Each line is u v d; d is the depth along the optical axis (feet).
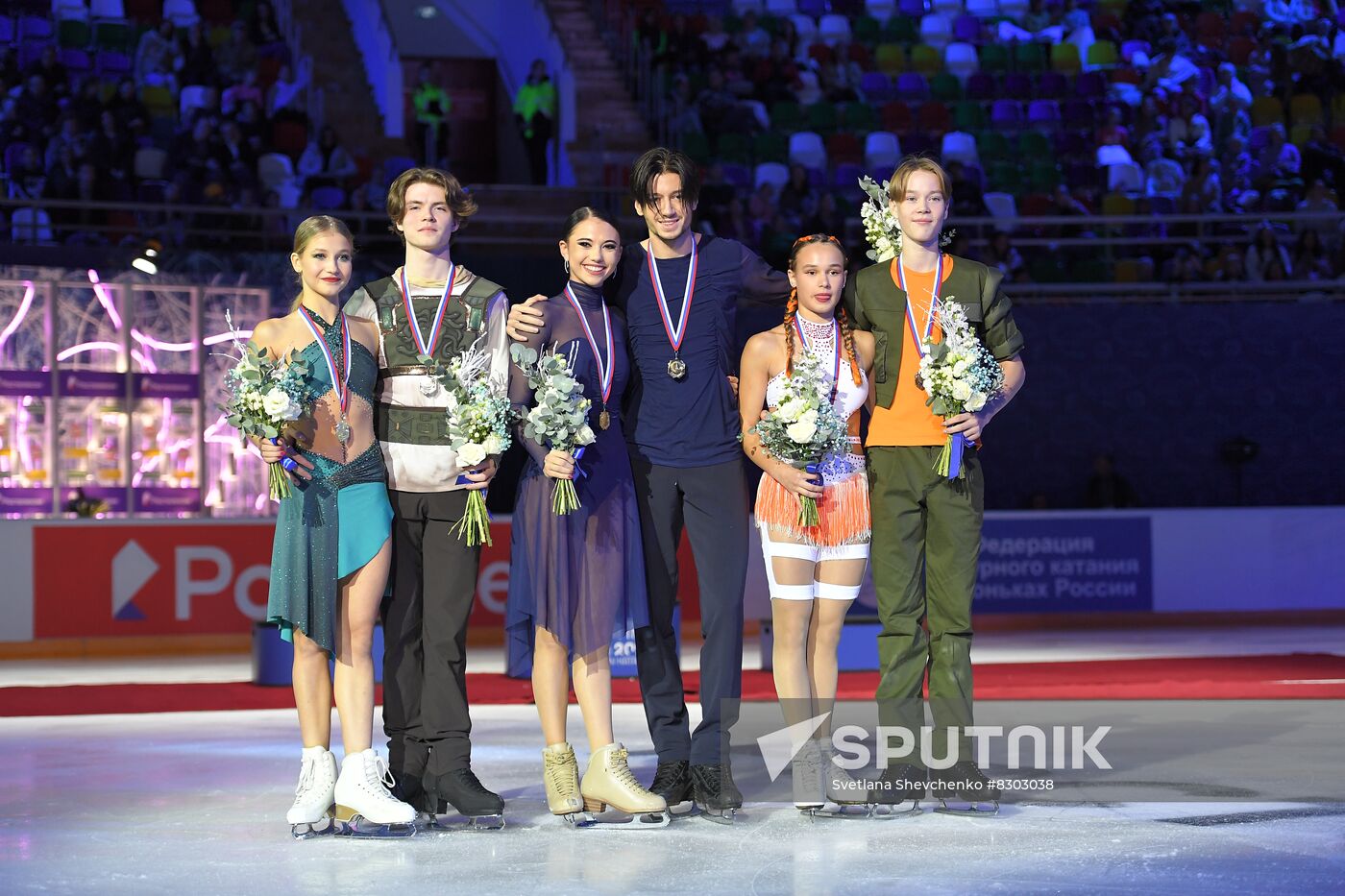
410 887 13.65
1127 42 72.18
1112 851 14.85
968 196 58.34
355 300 17.17
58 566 39.78
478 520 16.37
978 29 72.90
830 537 17.15
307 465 16.24
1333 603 46.42
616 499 17.02
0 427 47.19
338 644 16.40
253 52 63.82
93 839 15.96
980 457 53.36
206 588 40.83
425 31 77.36
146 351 48.98
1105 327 53.26
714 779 16.89
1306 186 61.26
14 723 26.27
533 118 64.34
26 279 47.62
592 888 13.55
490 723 25.57
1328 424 53.21
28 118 55.16
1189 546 45.98
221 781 19.83
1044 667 33.12
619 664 32.32
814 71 68.64
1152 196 60.75
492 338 17.01
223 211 50.52
